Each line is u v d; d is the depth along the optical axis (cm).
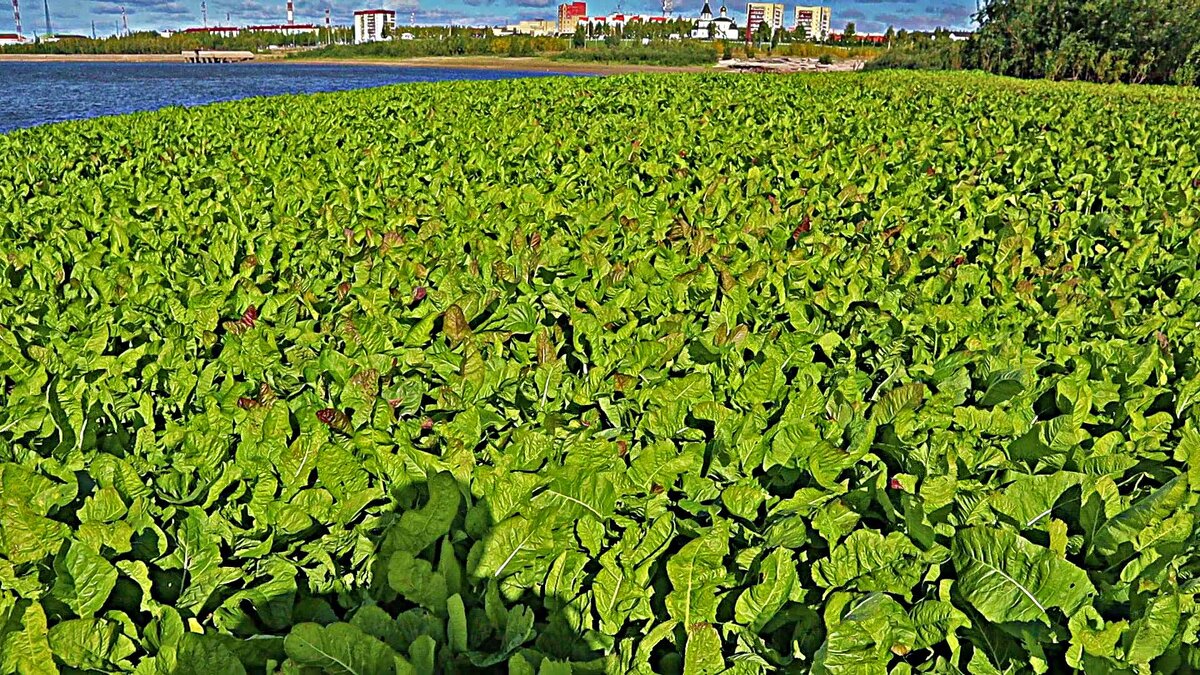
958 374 303
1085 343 332
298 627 162
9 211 595
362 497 221
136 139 948
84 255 455
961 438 257
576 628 189
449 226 532
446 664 174
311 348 330
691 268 442
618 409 284
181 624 180
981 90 1952
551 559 201
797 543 213
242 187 670
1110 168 768
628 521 217
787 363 319
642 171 767
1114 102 1662
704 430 278
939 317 365
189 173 760
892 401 266
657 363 313
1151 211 609
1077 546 217
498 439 261
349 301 399
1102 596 196
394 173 729
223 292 383
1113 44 2984
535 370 301
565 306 380
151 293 382
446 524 204
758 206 561
